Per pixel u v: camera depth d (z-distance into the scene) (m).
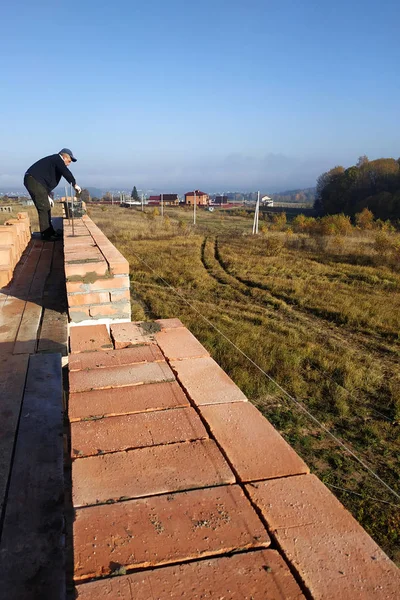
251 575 0.87
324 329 9.45
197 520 1.01
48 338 3.23
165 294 11.96
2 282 4.82
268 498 1.09
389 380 6.92
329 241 21.36
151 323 2.41
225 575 0.87
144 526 0.99
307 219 33.03
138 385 1.68
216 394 1.62
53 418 2.11
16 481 1.67
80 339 2.20
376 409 6.11
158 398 1.59
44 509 1.53
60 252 7.49
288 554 0.93
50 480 1.68
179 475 1.17
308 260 17.53
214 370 1.83
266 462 1.24
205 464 1.22
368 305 10.91
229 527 0.99
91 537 0.95
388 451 5.15
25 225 8.23
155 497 1.09
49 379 2.51
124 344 2.11
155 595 0.82
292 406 6.10
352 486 4.53
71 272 3.30
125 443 1.31
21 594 1.21
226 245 21.92
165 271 15.04
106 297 3.40
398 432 5.54
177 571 0.88
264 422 1.44
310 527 1.00
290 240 22.69
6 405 2.23
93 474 1.17
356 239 24.27
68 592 1.24
